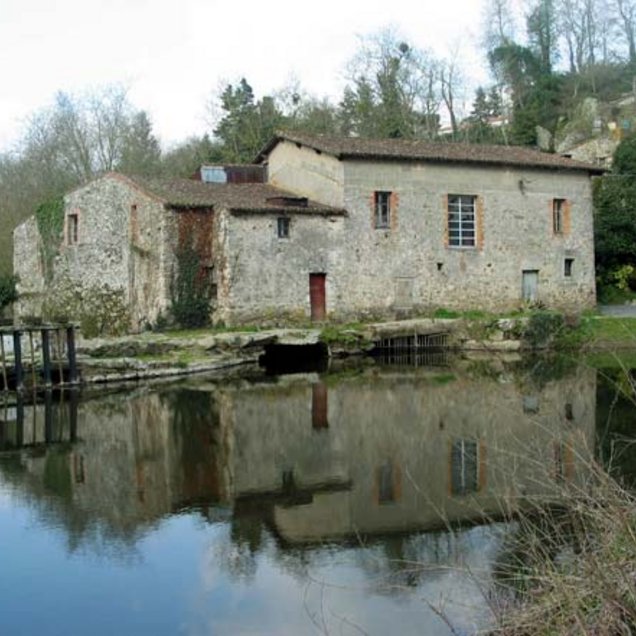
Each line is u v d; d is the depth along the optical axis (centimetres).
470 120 6125
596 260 4306
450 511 1175
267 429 1859
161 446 1722
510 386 2377
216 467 1524
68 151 5228
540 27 6481
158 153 5800
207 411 2106
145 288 3316
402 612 841
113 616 895
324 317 3406
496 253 3719
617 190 4269
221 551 1069
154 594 945
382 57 5756
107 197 3497
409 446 1634
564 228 3891
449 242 3641
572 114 5894
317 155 3528
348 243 3444
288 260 3331
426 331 3325
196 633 846
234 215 3234
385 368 2906
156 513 1245
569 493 766
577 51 6500
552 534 795
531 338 3284
